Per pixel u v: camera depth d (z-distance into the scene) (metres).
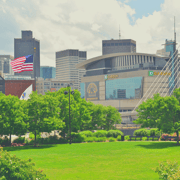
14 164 13.13
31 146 43.50
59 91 56.25
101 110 69.38
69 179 19.91
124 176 20.64
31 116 43.16
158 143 43.16
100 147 38.88
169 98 41.62
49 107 44.06
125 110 190.25
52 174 21.64
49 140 48.31
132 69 186.75
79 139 50.03
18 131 41.53
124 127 103.75
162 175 14.59
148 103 45.88
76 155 31.70
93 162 27.06
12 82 141.62
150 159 27.91
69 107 46.59
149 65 183.00
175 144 41.16
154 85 176.00
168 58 186.62
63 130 51.66
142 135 55.66
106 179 19.77
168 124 40.66
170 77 171.88
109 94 199.12
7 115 41.03
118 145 41.00
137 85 180.88
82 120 51.00
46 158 29.48
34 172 13.83
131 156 30.34
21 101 48.62
